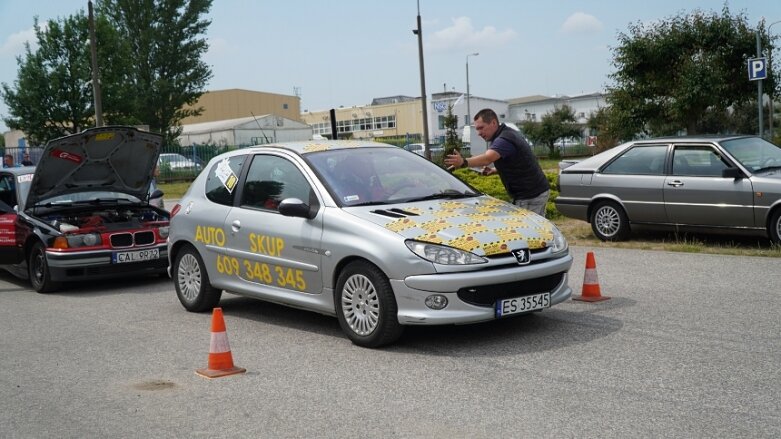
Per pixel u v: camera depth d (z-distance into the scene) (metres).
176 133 56.41
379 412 4.88
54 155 10.05
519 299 6.22
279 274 7.27
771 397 4.79
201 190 8.45
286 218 7.20
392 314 6.23
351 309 6.56
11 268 11.13
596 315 7.19
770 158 11.04
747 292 7.92
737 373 5.30
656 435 4.27
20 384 5.93
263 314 8.15
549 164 46.50
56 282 10.12
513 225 6.52
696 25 26.45
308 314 8.06
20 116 37.03
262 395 5.35
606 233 12.13
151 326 7.84
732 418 4.47
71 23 37.53
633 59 27.16
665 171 11.41
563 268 6.49
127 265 10.24
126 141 10.45
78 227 10.34
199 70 56.75
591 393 5.03
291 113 90.06
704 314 7.06
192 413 5.05
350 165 7.31
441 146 48.16
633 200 11.70
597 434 4.32
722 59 26.14
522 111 88.50
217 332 5.97
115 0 55.41
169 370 6.12
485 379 5.44
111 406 5.28
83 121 37.62
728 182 10.66
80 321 8.30
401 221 6.42
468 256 6.06
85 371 6.22
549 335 6.54
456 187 7.50
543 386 5.22
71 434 4.77
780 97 26.78
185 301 8.53
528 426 4.50
